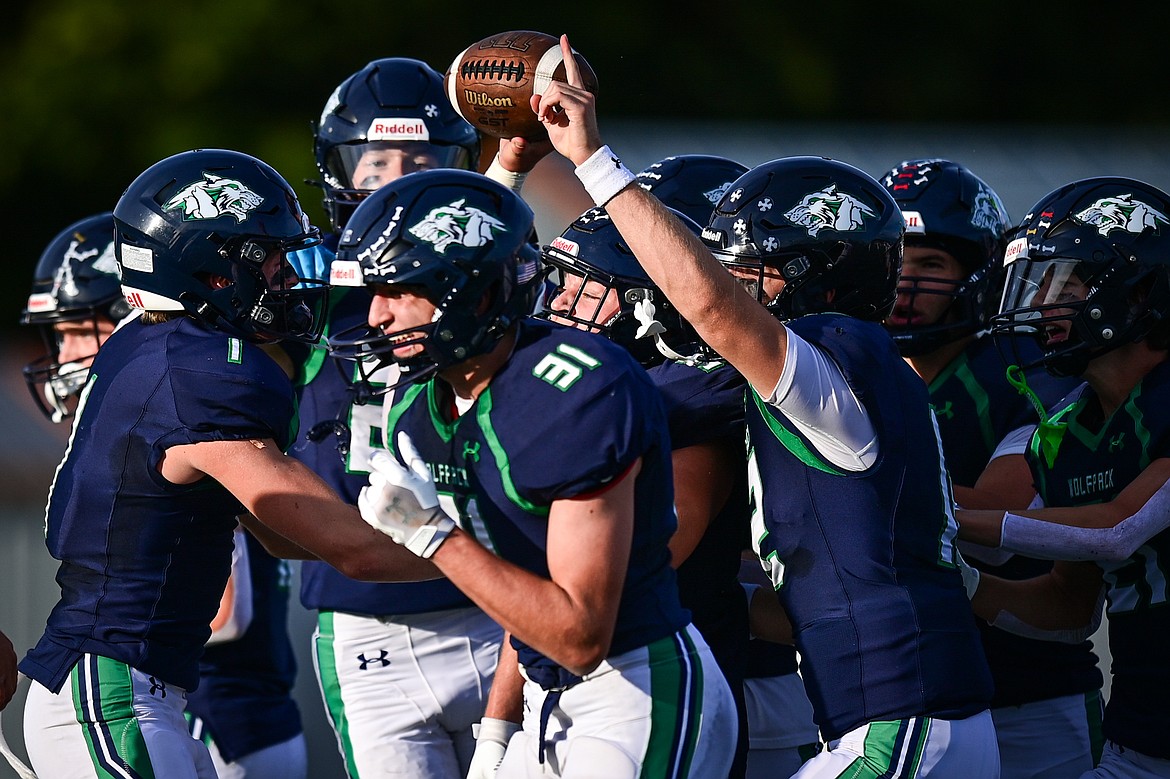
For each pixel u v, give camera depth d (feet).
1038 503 48.29
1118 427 44.73
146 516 39.88
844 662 37.55
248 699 57.00
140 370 39.88
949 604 38.17
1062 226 45.29
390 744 49.73
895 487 37.93
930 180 51.44
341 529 38.91
